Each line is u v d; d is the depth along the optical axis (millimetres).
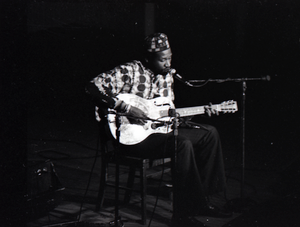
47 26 7234
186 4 6953
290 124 6211
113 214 2621
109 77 2482
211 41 7043
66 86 7680
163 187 3162
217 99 7125
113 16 7387
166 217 2586
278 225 2342
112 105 2336
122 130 2482
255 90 6957
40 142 5070
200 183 2451
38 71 7406
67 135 5648
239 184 3402
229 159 4328
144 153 2533
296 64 6562
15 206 2045
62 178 3531
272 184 3396
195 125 2678
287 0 6305
